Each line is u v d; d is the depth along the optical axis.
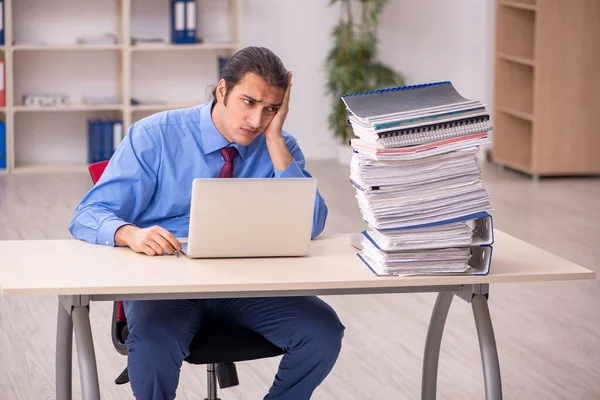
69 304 2.49
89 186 7.86
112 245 2.78
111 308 4.91
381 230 2.52
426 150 2.50
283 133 3.19
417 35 9.09
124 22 8.16
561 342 4.43
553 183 8.20
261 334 2.88
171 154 3.02
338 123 8.77
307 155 9.18
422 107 2.55
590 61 8.21
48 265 2.54
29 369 4.03
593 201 7.45
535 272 2.61
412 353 4.31
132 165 2.96
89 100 8.39
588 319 4.74
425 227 2.53
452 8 9.09
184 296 2.47
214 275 2.48
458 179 2.54
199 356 2.77
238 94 2.83
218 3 8.71
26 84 8.52
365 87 8.59
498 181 8.28
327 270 2.58
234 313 2.92
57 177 8.20
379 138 2.47
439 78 9.19
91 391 2.40
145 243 2.69
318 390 3.87
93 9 8.48
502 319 4.73
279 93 2.85
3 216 6.68
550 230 6.48
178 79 8.80
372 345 4.40
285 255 2.71
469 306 4.98
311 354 2.85
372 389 3.89
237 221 2.61
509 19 8.71
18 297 5.00
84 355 2.41
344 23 8.78
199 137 3.04
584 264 5.64
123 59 8.28
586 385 3.94
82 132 8.70
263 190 2.60
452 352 4.30
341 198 7.41
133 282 2.39
